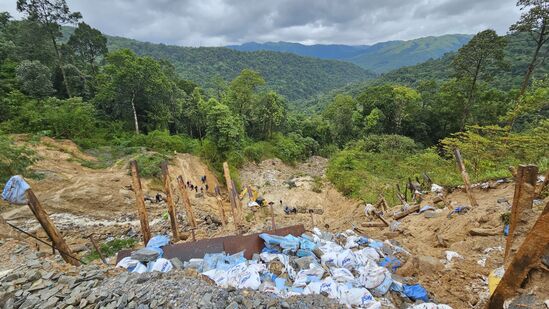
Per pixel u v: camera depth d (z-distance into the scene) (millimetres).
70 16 30656
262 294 4734
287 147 41062
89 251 11398
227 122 32125
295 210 23859
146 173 21500
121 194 17750
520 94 22484
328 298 4730
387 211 12750
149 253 6172
